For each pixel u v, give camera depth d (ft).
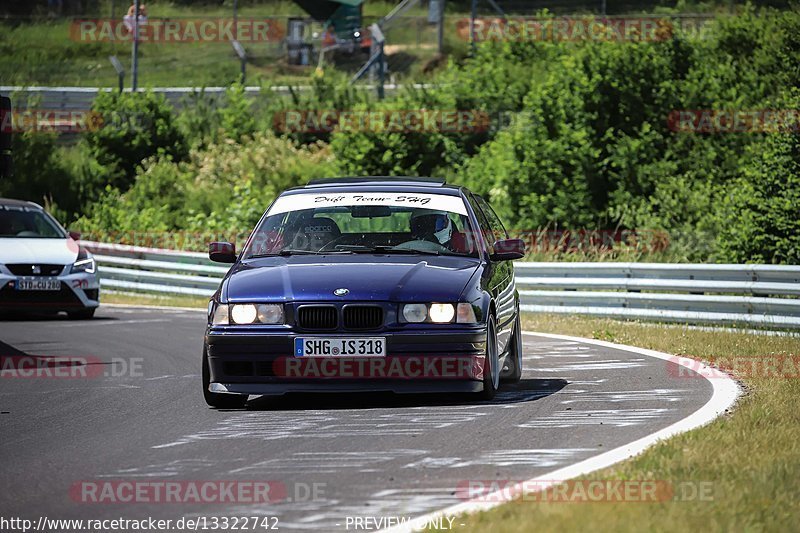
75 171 452.76
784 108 253.03
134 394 124.77
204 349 110.83
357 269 111.04
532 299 222.28
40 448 93.20
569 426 96.22
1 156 207.00
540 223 315.99
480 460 82.94
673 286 198.39
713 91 329.52
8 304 221.25
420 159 382.22
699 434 86.89
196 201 403.54
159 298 282.97
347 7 648.79
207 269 276.41
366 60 639.76
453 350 106.32
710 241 268.82
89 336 192.44
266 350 106.83
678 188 300.40
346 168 382.83
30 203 246.27
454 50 634.02
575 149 315.78
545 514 62.44
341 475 78.89
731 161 317.01
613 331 177.99
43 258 224.53
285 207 124.36
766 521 60.85
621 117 325.42
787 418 94.63
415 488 74.23
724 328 181.88
